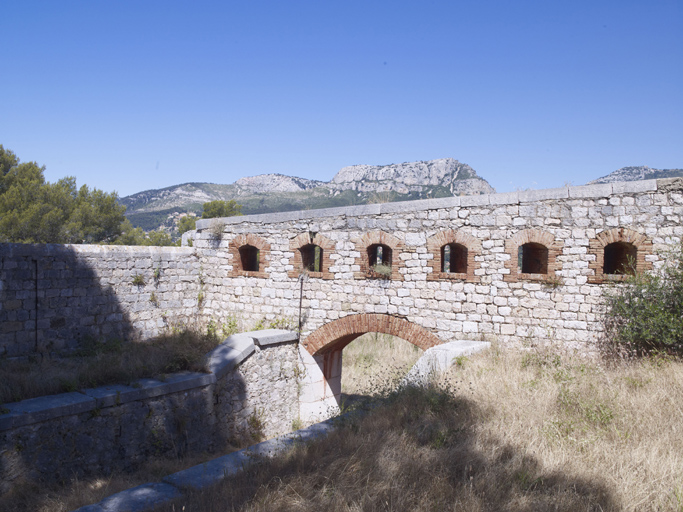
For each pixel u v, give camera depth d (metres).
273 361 14.12
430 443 6.80
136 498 6.48
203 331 16.27
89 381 10.48
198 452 11.58
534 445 6.42
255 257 17.61
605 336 10.84
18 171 26.36
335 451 6.97
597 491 5.27
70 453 9.26
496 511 5.06
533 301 11.61
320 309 14.52
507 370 9.70
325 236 14.41
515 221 11.80
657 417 6.86
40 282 12.84
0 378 9.79
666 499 5.03
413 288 13.06
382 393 10.06
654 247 10.48
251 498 5.81
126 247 14.89
